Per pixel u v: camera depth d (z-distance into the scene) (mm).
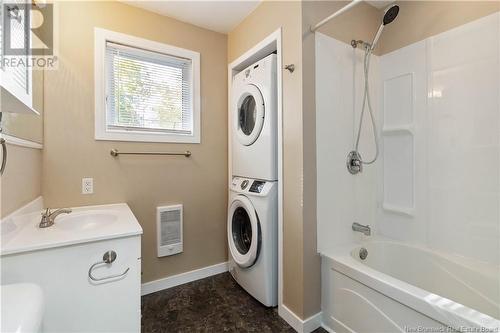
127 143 1923
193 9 1998
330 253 1606
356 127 1850
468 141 1541
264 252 1753
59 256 1035
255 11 1979
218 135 2359
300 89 1531
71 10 1709
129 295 1176
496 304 1339
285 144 1657
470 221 1536
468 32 1533
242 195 1977
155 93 2084
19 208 1235
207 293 2016
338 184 1733
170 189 2117
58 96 1667
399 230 1909
